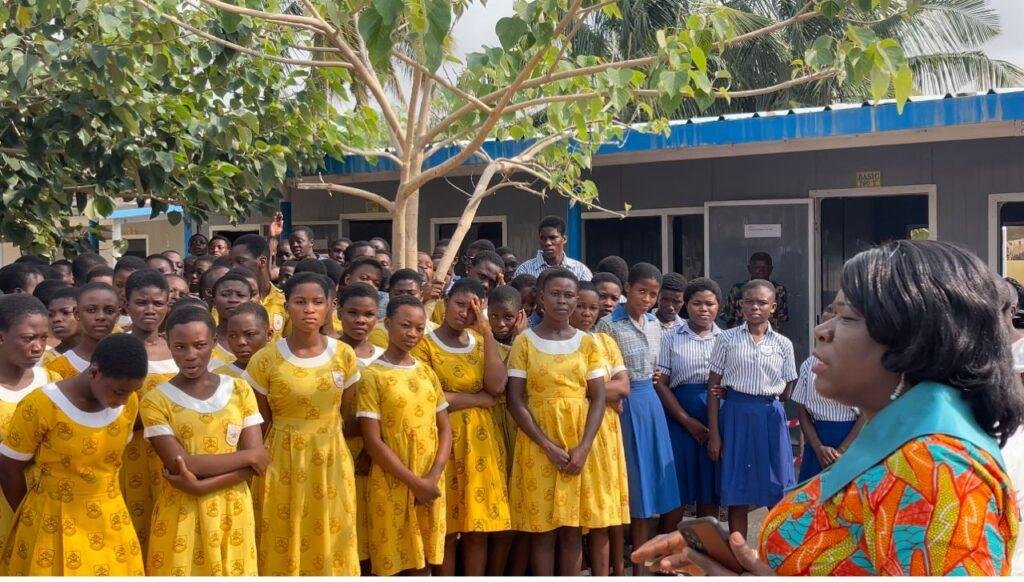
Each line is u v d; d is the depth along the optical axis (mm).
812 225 8688
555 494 4762
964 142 8039
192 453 3756
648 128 7438
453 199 10602
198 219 8109
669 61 4641
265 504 4105
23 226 7195
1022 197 7828
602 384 4926
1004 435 1675
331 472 4176
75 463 3520
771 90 4867
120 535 3641
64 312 4648
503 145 9008
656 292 5594
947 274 1660
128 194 7914
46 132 6504
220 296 5035
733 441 5531
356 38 6246
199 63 6379
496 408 5086
